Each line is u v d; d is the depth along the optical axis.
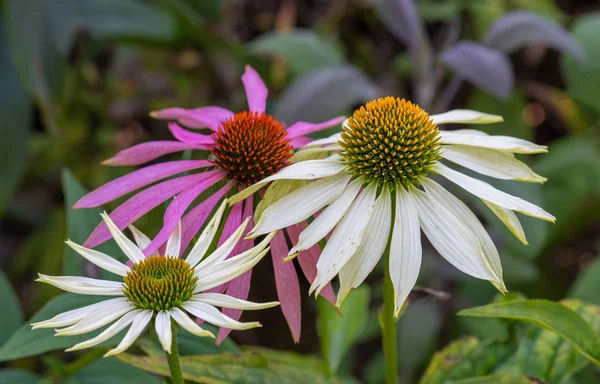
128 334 0.50
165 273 0.51
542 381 0.57
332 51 0.91
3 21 0.84
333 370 0.64
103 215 0.53
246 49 0.93
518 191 0.76
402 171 0.54
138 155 0.57
